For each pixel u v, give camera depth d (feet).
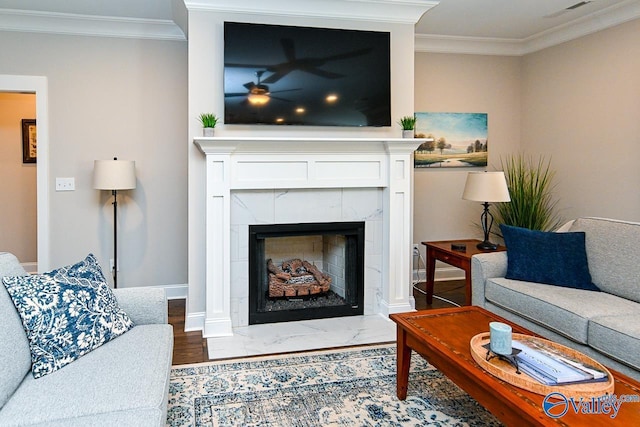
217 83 10.87
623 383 5.25
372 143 11.46
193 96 10.77
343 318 11.96
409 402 7.56
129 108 13.34
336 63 11.39
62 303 5.87
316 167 11.32
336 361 9.23
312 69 11.25
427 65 15.34
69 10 12.02
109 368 5.50
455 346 6.39
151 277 13.78
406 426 6.84
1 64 12.37
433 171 15.65
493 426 6.83
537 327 8.67
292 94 11.14
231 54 10.71
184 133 13.71
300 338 10.54
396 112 12.12
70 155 13.01
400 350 7.55
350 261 12.20
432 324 7.34
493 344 5.84
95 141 13.16
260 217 11.23
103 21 12.73
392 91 12.07
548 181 15.16
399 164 11.87
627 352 6.72
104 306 6.43
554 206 14.97
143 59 13.37
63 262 13.11
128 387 5.07
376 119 11.73
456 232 15.98
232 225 11.06
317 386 8.13
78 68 12.92
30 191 17.08
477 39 15.23
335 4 11.27
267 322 11.52
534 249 9.80
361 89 11.60
